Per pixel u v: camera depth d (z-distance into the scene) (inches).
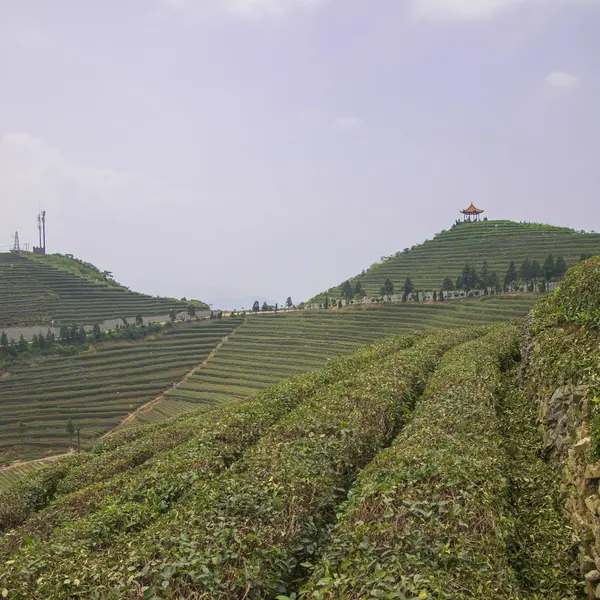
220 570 362.9
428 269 4906.5
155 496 562.9
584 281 635.5
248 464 548.4
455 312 3474.4
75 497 679.7
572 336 594.9
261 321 4375.0
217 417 889.5
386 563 328.5
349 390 771.4
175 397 3228.3
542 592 341.4
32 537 608.1
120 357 3880.4
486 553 339.6
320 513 454.3
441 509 375.2
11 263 5669.3
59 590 361.7
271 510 433.1
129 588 348.5
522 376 766.5
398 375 834.2
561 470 448.1
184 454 667.4
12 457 2596.0
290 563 394.0
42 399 3238.2
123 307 5118.1
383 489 415.5
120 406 3152.1
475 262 4726.9
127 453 838.5
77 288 5364.2
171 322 4557.1
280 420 741.9
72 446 2699.3
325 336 3742.6
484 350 953.5
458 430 547.5
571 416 458.9
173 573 353.7
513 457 539.5
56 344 3964.1
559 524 393.7
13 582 388.8
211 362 3727.9
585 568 339.6
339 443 570.9
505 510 404.8
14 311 4635.8
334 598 311.3
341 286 5270.7
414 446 503.8
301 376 1026.7
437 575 314.3
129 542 427.2
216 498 462.0
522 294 3508.9
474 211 6146.7
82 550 442.6
